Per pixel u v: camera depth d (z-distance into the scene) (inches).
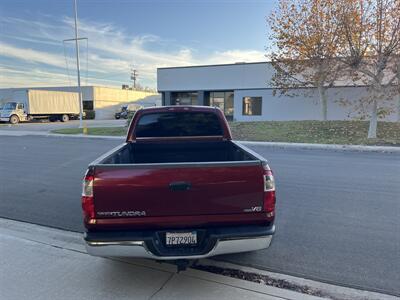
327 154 441.7
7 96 1815.9
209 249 104.7
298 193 236.7
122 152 159.0
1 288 115.3
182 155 184.1
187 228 106.6
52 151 489.7
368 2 544.1
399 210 197.5
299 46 701.3
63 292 112.7
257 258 138.1
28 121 1416.1
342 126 658.8
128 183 102.9
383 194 233.1
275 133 650.8
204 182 104.7
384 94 558.6
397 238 156.5
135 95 2258.9
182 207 105.2
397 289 113.9
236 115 1044.5
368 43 548.1
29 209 207.0
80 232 169.0
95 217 103.3
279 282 119.3
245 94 1025.5
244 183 106.3
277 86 816.3
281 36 726.5
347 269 128.0
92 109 1900.8
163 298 108.7
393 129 621.6
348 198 223.5
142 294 111.4
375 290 113.5
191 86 1098.1
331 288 115.1
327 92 910.4
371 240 154.5
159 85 1141.7
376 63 554.3
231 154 180.1
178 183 103.7
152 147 182.9
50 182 281.0
